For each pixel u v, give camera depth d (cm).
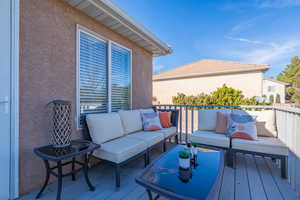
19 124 176
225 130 293
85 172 189
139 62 409
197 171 158
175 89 971
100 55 292
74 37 238
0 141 164
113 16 264
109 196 178
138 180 139
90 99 271
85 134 240
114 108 328
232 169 241
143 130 331
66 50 226
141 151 238
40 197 174
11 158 170
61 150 172
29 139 184
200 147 228
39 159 193
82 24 250
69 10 231
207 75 871
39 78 194
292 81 1945
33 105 188
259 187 192
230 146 251
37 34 193
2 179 165
